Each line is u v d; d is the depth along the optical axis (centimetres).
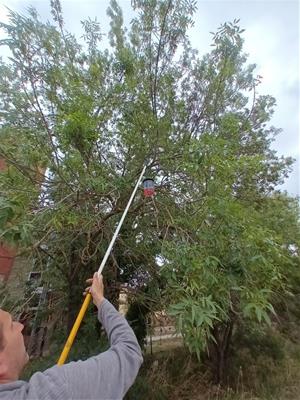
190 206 354
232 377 839
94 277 176
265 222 588
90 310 455
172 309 227
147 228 395
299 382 855
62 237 383
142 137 396
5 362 103
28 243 282
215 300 250
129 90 414
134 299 495
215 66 501
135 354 123
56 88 403
